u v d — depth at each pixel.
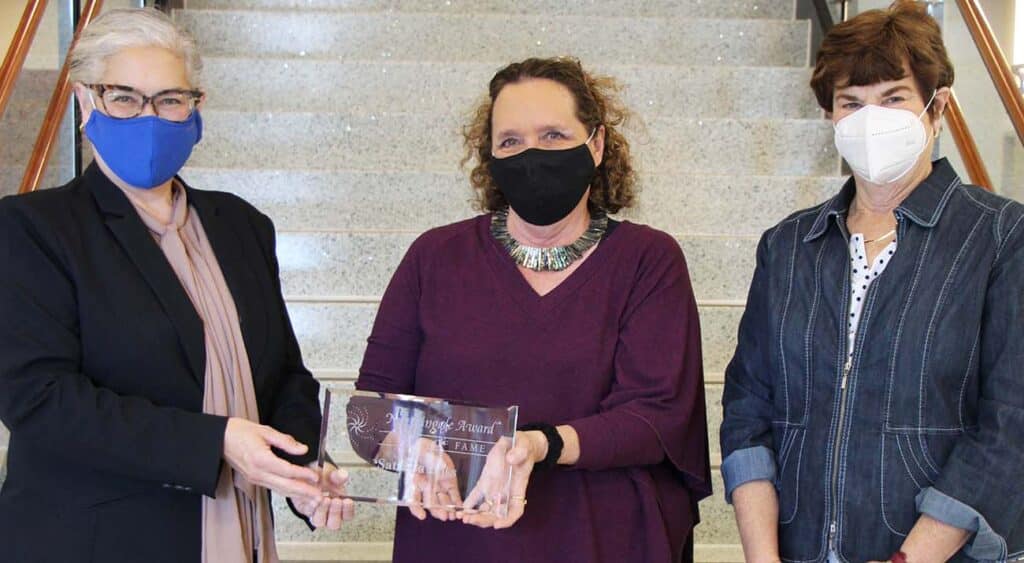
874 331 1.64
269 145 4.08
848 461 1.64
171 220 1.72
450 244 1.86
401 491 1.64
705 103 4.41
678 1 4.88
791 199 3.92
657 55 4.66
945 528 1.55
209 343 1.65
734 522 3.09
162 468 1.54
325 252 3.56
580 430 1.65
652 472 1.78
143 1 4.25
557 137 1.75
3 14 3.26
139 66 1.61
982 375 1.61
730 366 1.91
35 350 1.53
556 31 4.62
